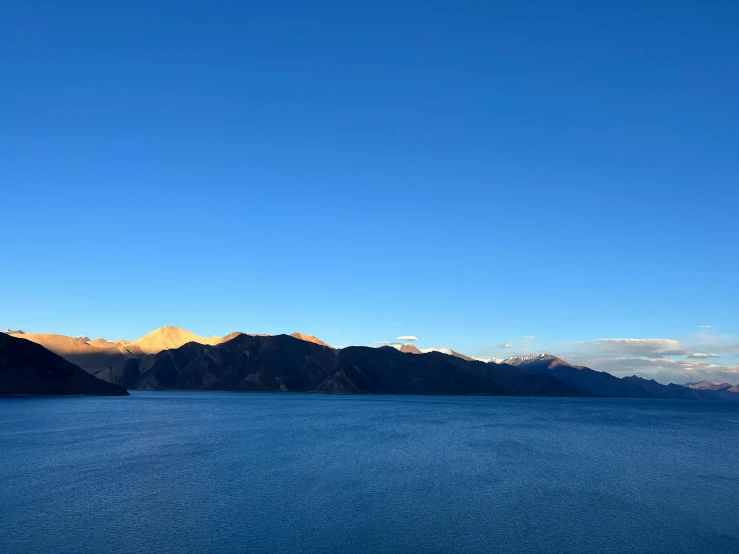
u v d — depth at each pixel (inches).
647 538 1093.1
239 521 1147.3
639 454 2347.4
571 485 1600.6
